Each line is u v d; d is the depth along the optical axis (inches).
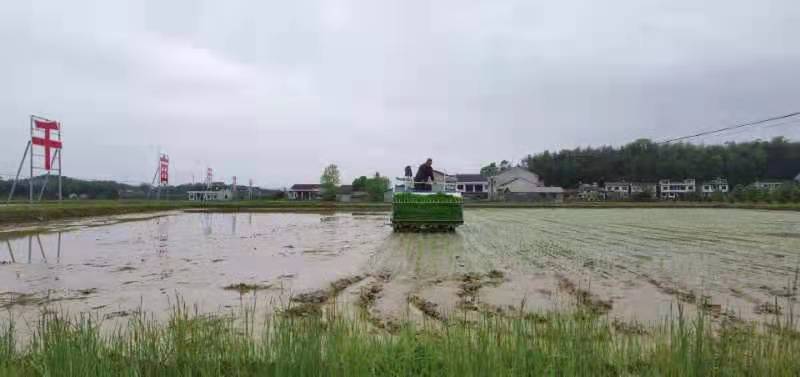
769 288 276.4
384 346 145.3
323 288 284.8
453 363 126.0
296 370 124.0
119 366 130.6
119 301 253.1
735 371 126.6
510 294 264.5
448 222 686.5
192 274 334.3
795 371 124.3
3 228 783.7
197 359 133.8
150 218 1107.9
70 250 483.5
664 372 125.2
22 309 238.1
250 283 300.5
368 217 1164.5
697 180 3713.1
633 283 293.3
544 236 617.9
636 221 932.0
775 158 3732.8
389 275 329.1
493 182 3363.7
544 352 133.7
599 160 3978.8
